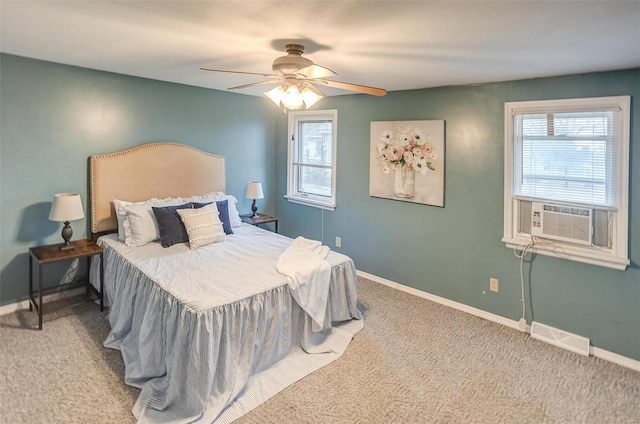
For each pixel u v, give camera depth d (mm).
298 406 2160
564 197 2867
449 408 2164
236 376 2225
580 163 2768
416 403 2201
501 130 3115
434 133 3535
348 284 3125
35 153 3172
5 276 3117
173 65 3051
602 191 2684
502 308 3236
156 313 2377
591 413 2141
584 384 2406
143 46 2459
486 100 3184
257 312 2357
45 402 2111
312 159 4859
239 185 4777
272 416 2078
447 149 3479
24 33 2244
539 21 1721
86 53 2742
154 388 2209
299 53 2273
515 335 3041
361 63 2605
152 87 3818
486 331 3102
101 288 3242
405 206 3863
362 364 2590
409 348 2812
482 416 2105
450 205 3506
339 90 3979
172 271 2680
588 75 2654
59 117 3266
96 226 3516
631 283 2588
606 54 2211
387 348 2805
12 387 2227
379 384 2373
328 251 3260
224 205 3896
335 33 1988
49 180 3268
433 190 3600
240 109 4672
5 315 3113
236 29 2006
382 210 4070
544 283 2980
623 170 2553
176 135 4062
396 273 4004
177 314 2184
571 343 2826
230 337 2207
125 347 2621
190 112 4160
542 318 3016
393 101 3848
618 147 2574
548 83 2834
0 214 3049
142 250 3158
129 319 2709
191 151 4145
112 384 2287
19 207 3135
